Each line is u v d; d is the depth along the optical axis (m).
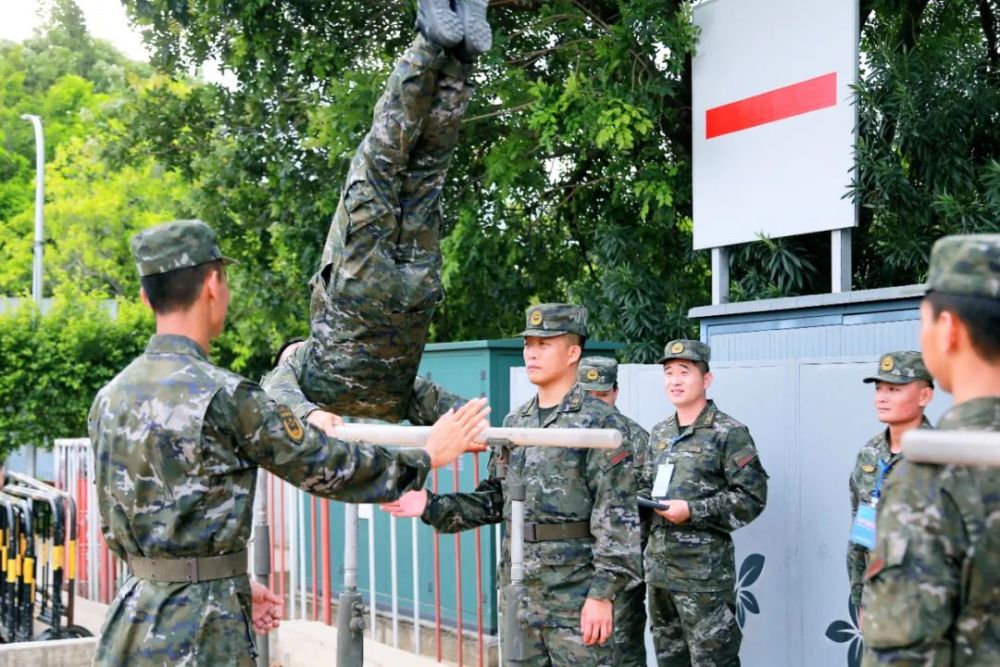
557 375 4.54
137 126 13.91
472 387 7.45
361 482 3.18
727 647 5.55
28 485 8.87
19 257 29.81
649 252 10.68
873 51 7.68
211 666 3.05
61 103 40.12
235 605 3.13
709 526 5.50
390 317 3.76
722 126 7.58
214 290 3.30
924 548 1.97
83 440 9.91
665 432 5.91
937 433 1.87
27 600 7.92
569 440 3.21
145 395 3.12
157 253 3.23
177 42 11.91
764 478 5.56
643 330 9.96
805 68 7.04
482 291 12.17
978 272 2.05
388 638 7.91
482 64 9.88
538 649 4.40
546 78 10.81
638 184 9.20
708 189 7.68
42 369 16.92
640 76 9.05
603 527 4.25
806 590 5.73
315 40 10.82
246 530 3.17
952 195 7.42
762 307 6.68
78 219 27.28
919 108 7.45
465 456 7.32
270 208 13.42
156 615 3.05
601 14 10.26
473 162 11.36
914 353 4.86
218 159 13.10
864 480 4.95
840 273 6.93
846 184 6.82
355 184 3.64
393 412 4.22
